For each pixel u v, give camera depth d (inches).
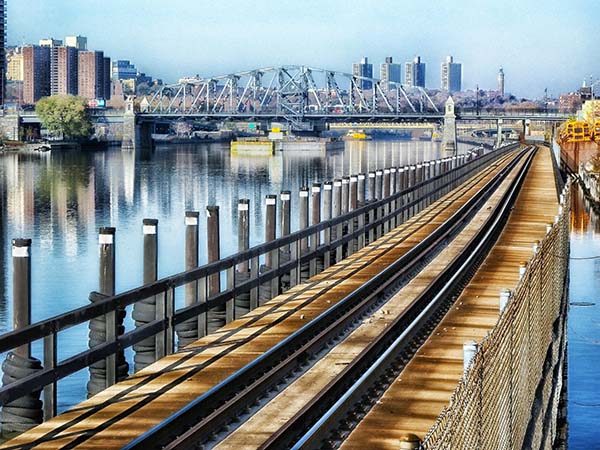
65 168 5880.9
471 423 492.4
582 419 1448.1
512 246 1497.3
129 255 2206.0
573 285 2375.7
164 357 719.1
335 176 5206.7
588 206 4210.1
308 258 1115.3
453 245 1475.1
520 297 745.0
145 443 502.3
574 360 1720.0
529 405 839.1
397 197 1635.1
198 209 3486.7
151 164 6427.2
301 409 577.0
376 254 1346.0
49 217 3265.3
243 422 583.8
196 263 900.6
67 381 970.1
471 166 3112.7
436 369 726.5
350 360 735.1
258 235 2368.4
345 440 562.9
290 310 917.2
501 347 613.0
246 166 6205.7
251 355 731.4
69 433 547.5
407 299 1008.9
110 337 628.1
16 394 532.7
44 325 543.8
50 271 2006.6
